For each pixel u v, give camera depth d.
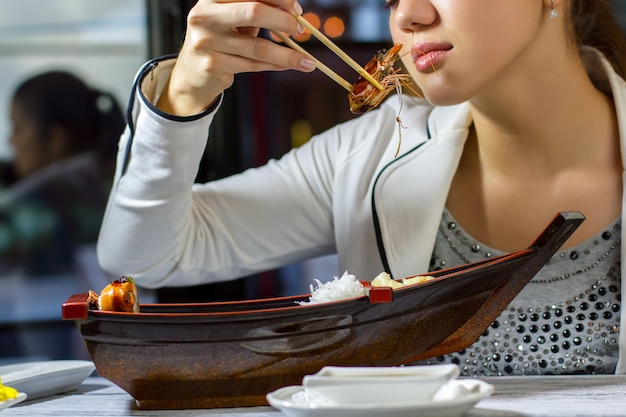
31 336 2.83
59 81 2.79
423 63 1.37
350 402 1.00
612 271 1.59
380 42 2.61
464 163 1.69
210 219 1.77
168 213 1.59
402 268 1.63
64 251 2.86
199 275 1.78
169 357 1.14
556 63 1.50
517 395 1.19
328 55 2.61
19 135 2.80
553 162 1.60
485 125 1.59
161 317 1.11
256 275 2.64
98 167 2.85
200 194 1.80
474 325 1.28
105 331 1.12
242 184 1.83
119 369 1.15
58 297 2.86
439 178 1.64
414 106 1.86
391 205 1.66
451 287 1.21
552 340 1.59
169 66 1.50
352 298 1.15
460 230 1.66
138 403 1.20
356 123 1.87
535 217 1.62
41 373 1.34
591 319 1.58
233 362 1.15
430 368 1.04
